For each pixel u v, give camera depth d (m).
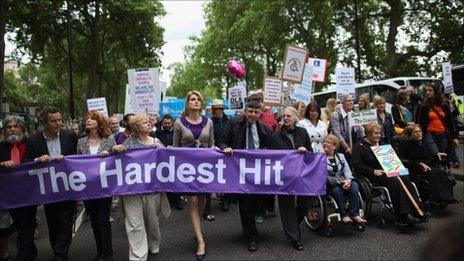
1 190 5.16
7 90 51.31
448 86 13.41
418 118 8.74
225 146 5.70
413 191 6.28
